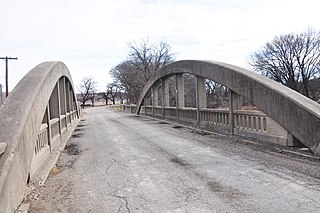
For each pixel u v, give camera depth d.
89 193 5.55
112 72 72.56
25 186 5.43
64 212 4.69
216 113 13.66
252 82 10.26
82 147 11.23
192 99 39.75
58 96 12.28
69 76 20.56
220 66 12.63
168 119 21.95
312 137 7.66
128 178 6.41
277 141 9.16
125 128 17.56
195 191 5.35
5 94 31.06
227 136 12.01
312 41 60.88
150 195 5.23
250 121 10.84
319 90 45.19
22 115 5.74
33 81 7.72
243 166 7.01
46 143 8.79
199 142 10.99
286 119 8.61
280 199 4.78
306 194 4.95
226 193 5.18
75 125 21.33
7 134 5.10
